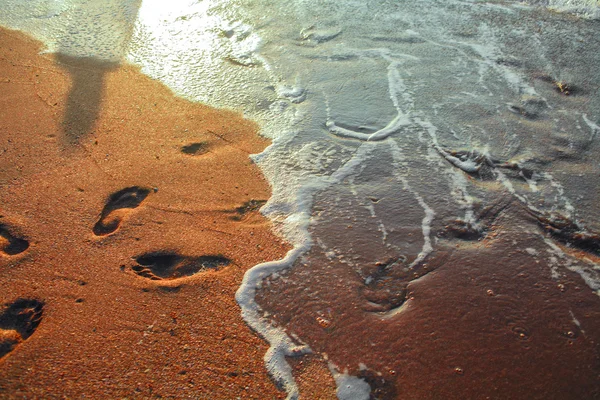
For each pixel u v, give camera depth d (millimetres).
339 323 2199
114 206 2742
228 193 2846
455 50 4090
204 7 4836
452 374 1999
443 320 2188
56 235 2547
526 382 1967
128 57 4094
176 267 2451
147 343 2098
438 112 3424
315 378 2016
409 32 4363
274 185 2908
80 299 2258
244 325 2193
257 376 2012
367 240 2566
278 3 4879
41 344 2070
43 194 2766
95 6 4879
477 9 4715
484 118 3352
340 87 3711
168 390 1938
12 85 3656
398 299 2293
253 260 2484
